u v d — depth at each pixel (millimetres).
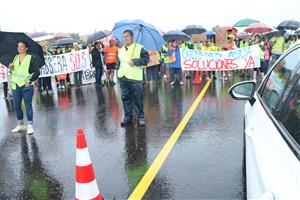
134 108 8406
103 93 12242
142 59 7090
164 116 8141
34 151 6102
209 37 19109
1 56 7336
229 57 13664
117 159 5457
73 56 14031
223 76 14062
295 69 2660
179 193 4227
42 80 13297
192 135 6520
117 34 7828
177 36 15461
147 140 6348
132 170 4992
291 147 1917
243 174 4461
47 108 9945
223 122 7359
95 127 7473
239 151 5523
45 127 7742
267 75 3672
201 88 12227
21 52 7051
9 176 5051
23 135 7160
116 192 4340
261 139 2463
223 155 5379
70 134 7047
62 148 6180
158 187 4422
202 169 4887
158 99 10453
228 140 6105
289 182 1673
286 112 2361
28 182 4809
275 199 1718
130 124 7547
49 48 16969
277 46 13898
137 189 4391
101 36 16031
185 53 13508
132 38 7152
